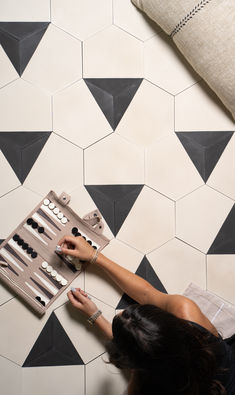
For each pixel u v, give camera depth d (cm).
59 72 122
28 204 121
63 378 121
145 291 110
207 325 90
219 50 111
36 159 122
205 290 124
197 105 125
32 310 121
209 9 108
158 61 124
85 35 122
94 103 123
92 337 122
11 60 121
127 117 124
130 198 124
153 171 125
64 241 114
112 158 124
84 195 123
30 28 122
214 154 125
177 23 113
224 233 125
